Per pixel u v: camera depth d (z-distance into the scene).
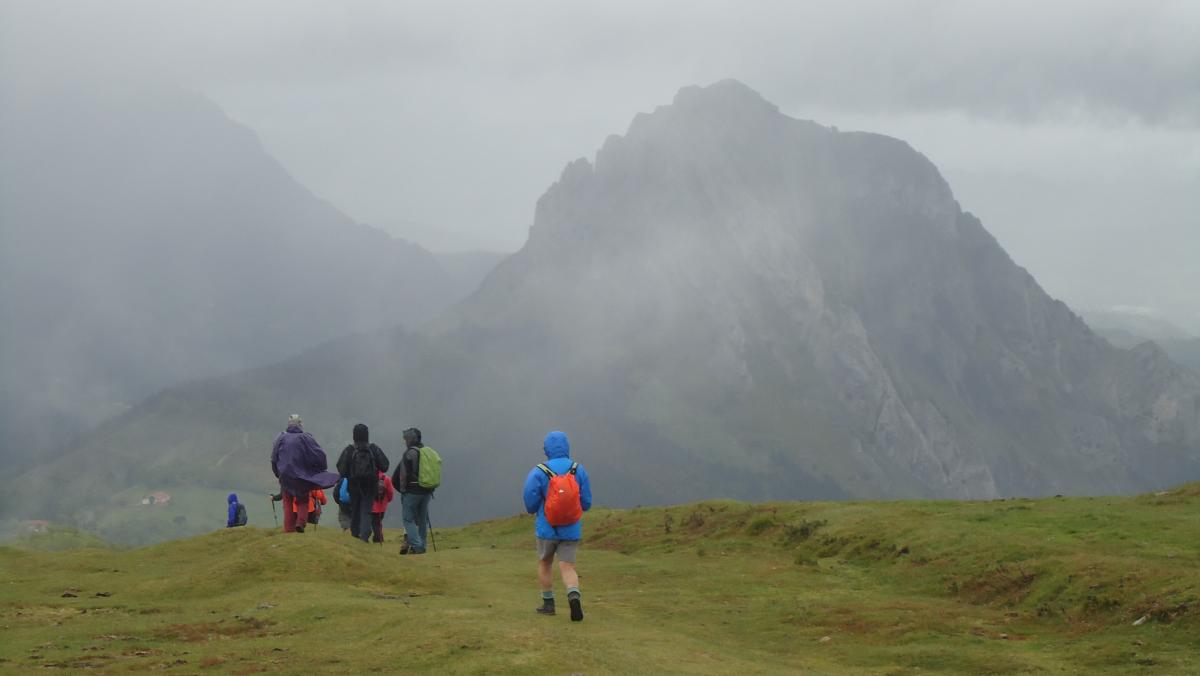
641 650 13.32
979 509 27.28
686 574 22.98
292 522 23.14
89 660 11.88
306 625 14.01
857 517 27.61
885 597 19.91
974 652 14.73
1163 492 28.27
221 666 11.52
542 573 15.75
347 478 25.02
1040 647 15.18
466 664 11.20
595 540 32.28
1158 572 16.97
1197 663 13.25
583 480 15.53
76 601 16.73
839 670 13.86
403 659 11.58
